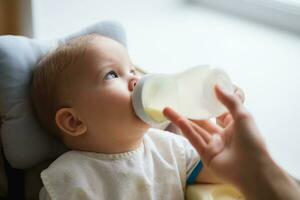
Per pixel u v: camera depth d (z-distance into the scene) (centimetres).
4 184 100
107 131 87
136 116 84
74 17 125
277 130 100
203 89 74
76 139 91
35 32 114
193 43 134
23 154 92
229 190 93
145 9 148
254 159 64
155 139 99
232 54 129
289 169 89
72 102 87
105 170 89
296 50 131
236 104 66
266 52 130
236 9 152
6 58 90
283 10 140
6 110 91
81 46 88
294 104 109
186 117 78
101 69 85
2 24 114
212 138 70
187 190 95
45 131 95
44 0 115
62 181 85
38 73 91
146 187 90
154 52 128
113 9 138
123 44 107
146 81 79
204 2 159
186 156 98
